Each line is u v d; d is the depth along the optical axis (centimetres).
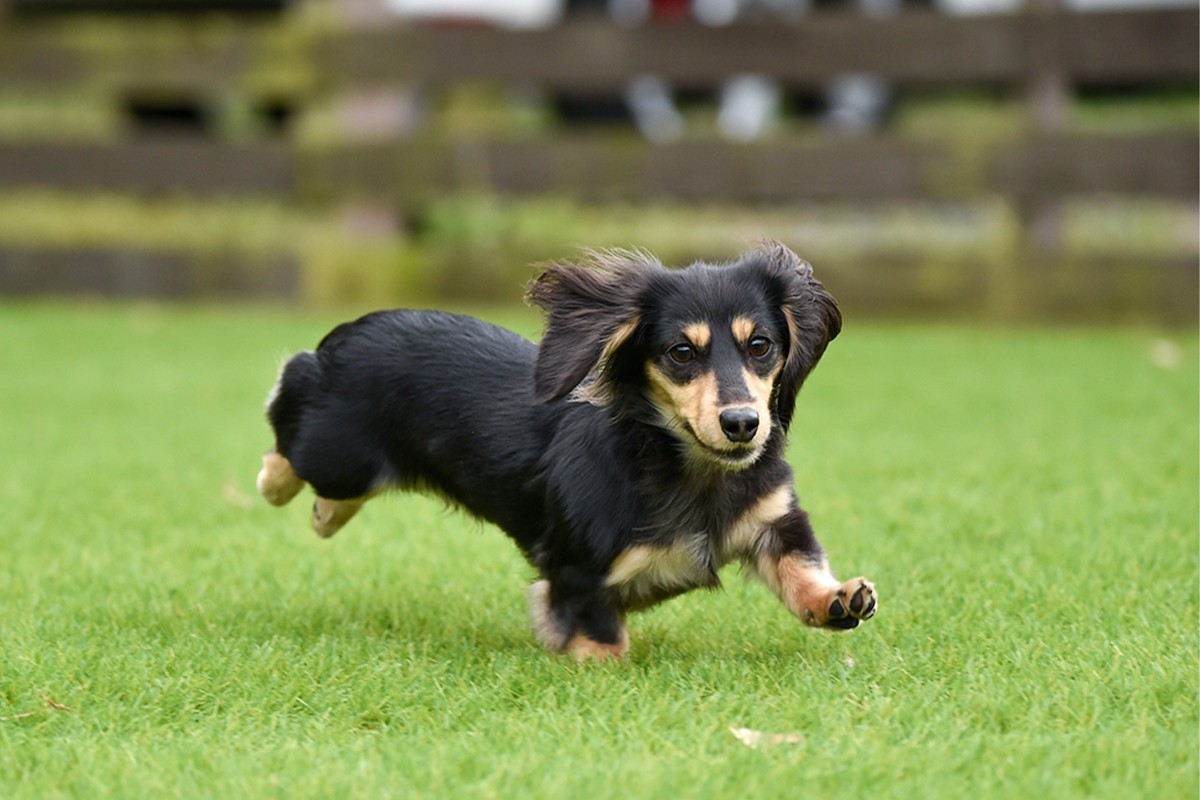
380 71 1612
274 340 1454
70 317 1631
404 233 1677
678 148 1545
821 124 1911
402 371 585
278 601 612
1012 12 1464
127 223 1945
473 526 717
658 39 1540
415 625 577
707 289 521
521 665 506
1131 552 634
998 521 712
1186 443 908
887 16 1490
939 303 1525
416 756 413
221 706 468
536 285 533
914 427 1002
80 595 604
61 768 412
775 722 438
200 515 768
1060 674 475
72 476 865
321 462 599
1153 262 1462
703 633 563
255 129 1986
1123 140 1445
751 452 501
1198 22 1427
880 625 552
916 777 392
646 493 515
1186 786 379
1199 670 475
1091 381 1179
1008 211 1619
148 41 1641
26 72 1656
